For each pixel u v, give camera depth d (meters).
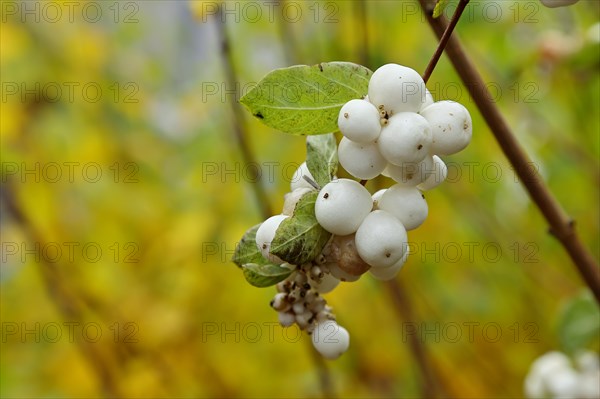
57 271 0.73
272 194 0.74
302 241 0.37
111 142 0.82
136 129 0.85
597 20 0.70
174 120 0.86
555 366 0.59
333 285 0.39
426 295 0.79
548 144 0.76
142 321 0.73
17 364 0.82
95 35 0.83
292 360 0.78
